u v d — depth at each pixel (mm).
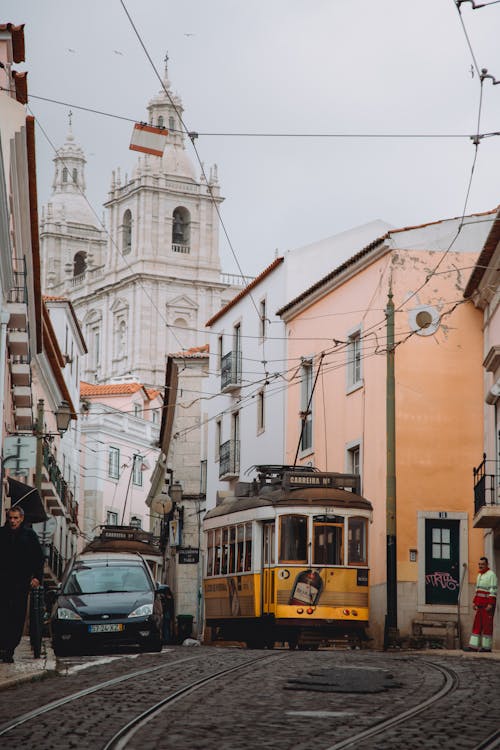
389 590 25844
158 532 62875
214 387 48438
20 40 25156
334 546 25984
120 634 20188
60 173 123938
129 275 101500
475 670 15828
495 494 27078
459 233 32531
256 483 29234
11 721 10164
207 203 103812
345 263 34594
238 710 10969
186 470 50250
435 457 31234
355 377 34812
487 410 30375
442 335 31875
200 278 102438
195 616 47938
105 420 73000
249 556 27141
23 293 27188
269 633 26203
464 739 9273
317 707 11258
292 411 39594
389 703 11664
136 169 103000
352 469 34594
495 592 23375
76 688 13047
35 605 17156
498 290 28906
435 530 30922
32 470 41969
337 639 25922
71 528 59312
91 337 107312
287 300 40719
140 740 9055
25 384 30578
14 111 23328
